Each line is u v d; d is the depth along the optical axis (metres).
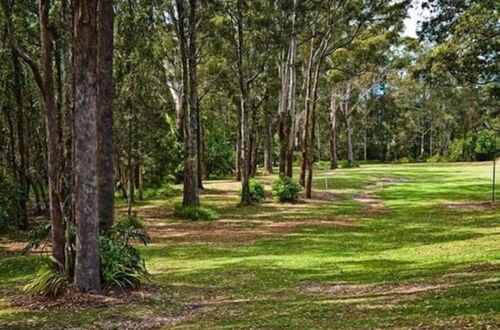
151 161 30.67
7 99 22.62
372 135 90.44
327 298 10.31
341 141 83.12
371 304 9.08
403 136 88.25
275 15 30.94
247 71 35.31
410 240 18.75
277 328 7.69
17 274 13.64
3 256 16.64
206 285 12.41
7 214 20.83
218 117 55.81
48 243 17.84
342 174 52.34
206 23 31.47
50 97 11.29
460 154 76.44
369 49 35.03
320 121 68.75
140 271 12.12
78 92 10.60
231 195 36.28
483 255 14.23
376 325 7.25
